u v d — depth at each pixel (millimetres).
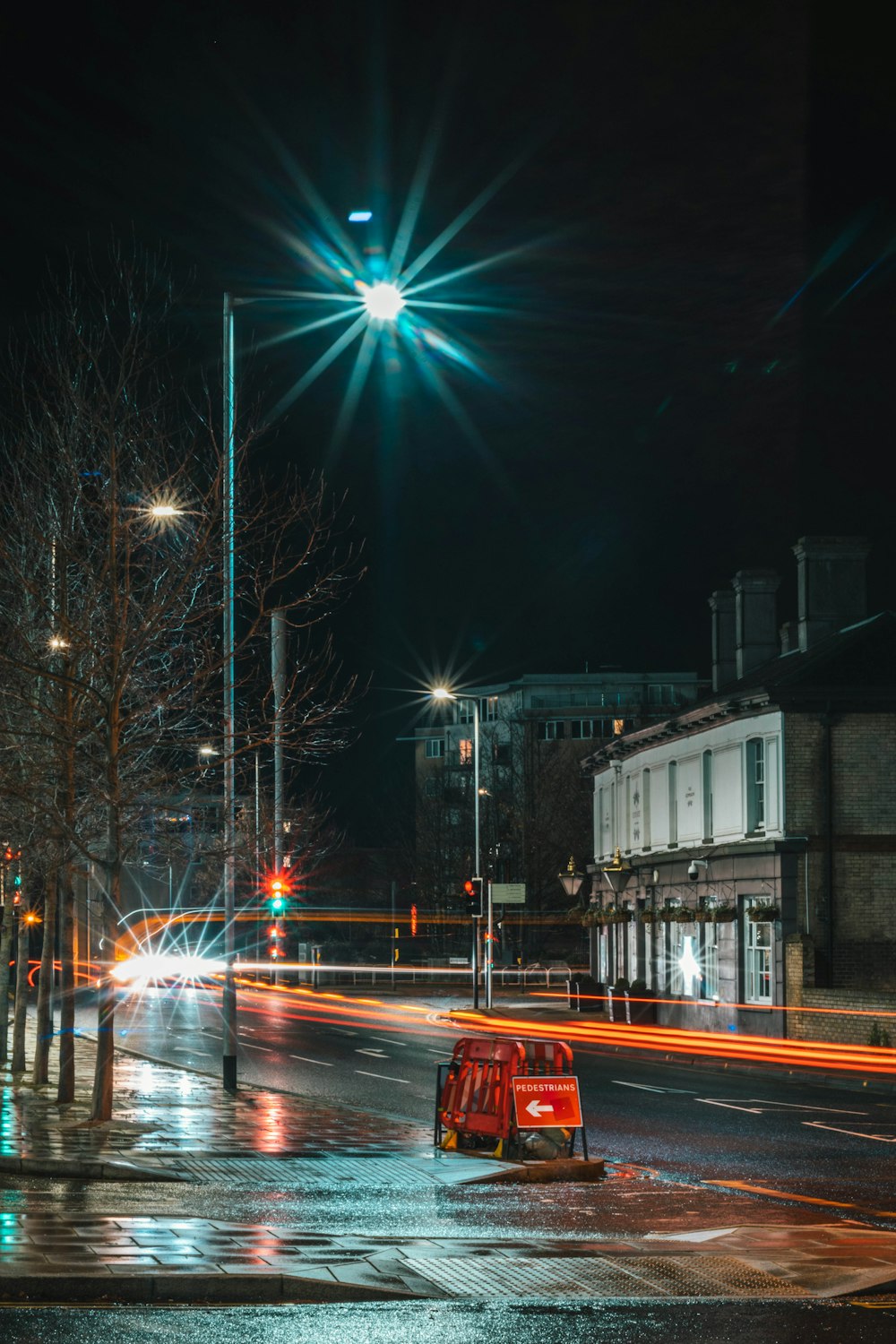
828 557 43562
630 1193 15000
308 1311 8969
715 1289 9758
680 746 46906
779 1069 30844
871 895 38781
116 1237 10953
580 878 54312
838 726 39312
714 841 43688
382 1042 37656
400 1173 15914
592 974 57875
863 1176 16516
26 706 21516
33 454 23203
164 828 24766
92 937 65750
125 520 21625
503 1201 14156
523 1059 17250
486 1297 9469
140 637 20141
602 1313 9039
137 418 22188
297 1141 18234
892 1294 9758
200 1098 23219
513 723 105938
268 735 24500
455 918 93375
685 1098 25719
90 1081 26172
